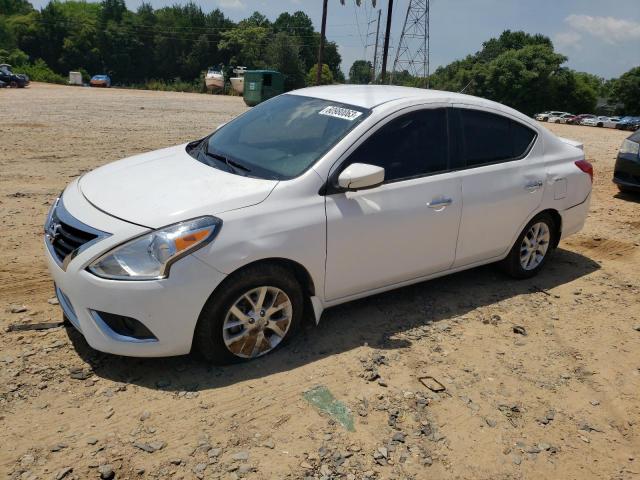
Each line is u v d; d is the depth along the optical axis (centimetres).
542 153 508
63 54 9588
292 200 354
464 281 520
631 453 311
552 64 7225
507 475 287
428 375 365
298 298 368
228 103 3572
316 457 285
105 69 10000
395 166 405
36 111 1906
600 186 1020
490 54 8731
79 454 273
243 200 341
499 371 378
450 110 445
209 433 295
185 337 327
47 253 350
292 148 394
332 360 371
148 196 344
